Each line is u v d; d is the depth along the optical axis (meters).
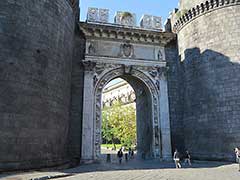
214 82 22.30
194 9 24.95
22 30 15.22
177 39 27.70
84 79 23.84
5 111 13.59
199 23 24.67
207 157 21.50
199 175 13.42
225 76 21.75
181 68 26.52
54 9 17.92
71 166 19.55
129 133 53.34
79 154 22.03
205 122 22.31
